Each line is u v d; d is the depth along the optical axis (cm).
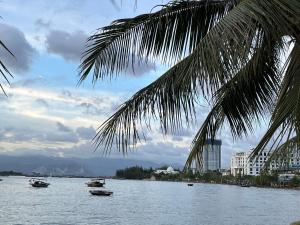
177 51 931
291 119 674
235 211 8906
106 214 7981
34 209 8712
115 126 933
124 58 973
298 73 685
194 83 648
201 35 923
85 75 996
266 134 686
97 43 985
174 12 923
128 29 969
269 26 630
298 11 616
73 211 8462
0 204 9638
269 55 884
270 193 18200
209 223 6700
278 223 6881
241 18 597
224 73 599
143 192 16875
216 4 919
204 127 1077
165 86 847
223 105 1073
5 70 427
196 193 16688
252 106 1079
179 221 6931
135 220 7069
